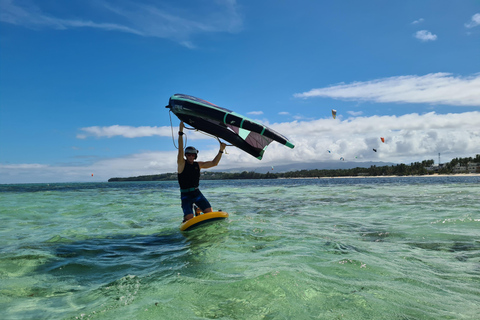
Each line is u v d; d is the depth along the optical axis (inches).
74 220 329.4
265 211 370.9
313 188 1002.1
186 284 125.7
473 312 97.0
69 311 103.8
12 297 118.0
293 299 108.0
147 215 366.3
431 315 95.1
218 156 280.4
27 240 226.2
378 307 101.0
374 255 164.1
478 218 269.9
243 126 211.3
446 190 724.0
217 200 557.3
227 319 94.7
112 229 271.9
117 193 880.9
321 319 93.3
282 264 148.2
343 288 117.3
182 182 270.4
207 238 217.2
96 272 148.8
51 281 136.9
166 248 195.3
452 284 121.6
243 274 135.0
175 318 96.1
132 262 164.7
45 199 628.7
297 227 253.4
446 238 202.5
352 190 820.0
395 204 416.8
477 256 161.3
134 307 105.3
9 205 495.8
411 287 118.5
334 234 222.7
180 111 231.1
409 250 174.6
